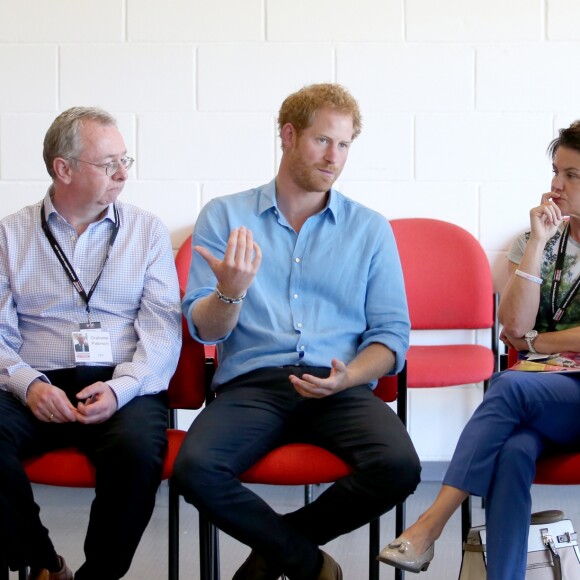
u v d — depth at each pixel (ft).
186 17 15.29
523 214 15.33
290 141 9.86
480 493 8.82
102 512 8.79
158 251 10.25
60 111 15.49
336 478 8.91
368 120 15.33
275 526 8.70
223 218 10.15
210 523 9.02
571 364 9.39
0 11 15.37
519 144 15.24
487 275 14.58
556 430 9.07
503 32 15.10
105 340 9.82
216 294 9.07
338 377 8.98
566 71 15.10
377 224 10.10
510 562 8.60
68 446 9.46
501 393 9.05
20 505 8.78
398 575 10.09
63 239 10.09
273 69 15.30
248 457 8.89
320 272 9.89
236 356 9.82
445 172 15.34
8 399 9.39
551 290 9.95
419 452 15.79
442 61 15.17
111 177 9.93
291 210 10.08
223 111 15.40
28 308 10.00
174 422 13.88
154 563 11.73
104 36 15.37
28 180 15.57
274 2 15.20
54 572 9.35
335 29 15.20
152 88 15.42
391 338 9.61
